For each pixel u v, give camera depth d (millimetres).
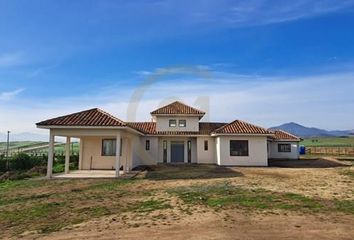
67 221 8883
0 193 14180
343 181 16984
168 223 8367
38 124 19547
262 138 29031
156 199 11992
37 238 7281
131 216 9273
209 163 31219
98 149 27219
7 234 7656
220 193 13070
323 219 8711
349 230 7672
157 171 23812
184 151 32062
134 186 15898
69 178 19781
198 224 8211
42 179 19328
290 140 40156
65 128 19922
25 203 11703
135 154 26812
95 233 7586
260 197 12070
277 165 29938
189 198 11969
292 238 7059
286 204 10734
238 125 30281
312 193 12969
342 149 56094
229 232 7484
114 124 19703
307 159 39938
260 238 7039
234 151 28859
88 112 21859
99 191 14398
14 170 24672
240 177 19297
